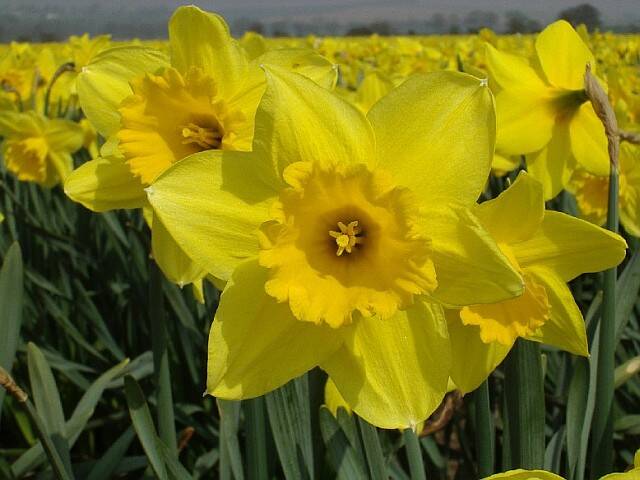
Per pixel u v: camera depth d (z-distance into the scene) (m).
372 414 0.19
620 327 0.29
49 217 0.62
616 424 0.34
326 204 0.20
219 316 0.19
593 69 0.33
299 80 0.18
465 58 0.94
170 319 0.46
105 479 0.32
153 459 0.23
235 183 0.19
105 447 0.45
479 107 0.18
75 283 0.47
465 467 0.41
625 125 0.40
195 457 0.42
